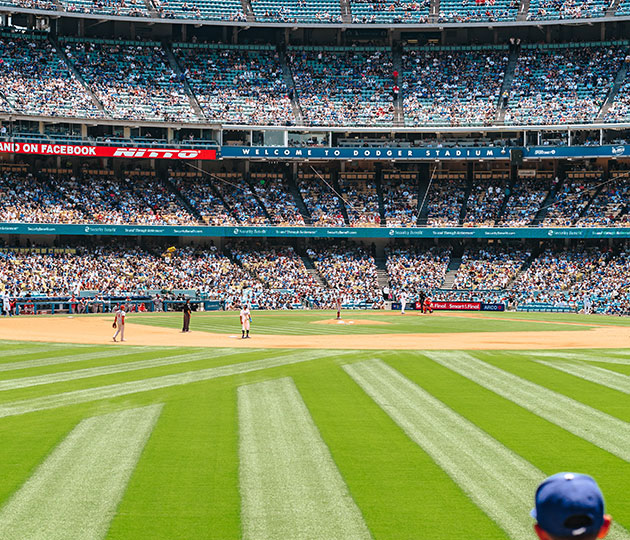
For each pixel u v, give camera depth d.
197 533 11.41
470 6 99.94
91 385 25.36
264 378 27.00
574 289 85.00
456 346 40.00
